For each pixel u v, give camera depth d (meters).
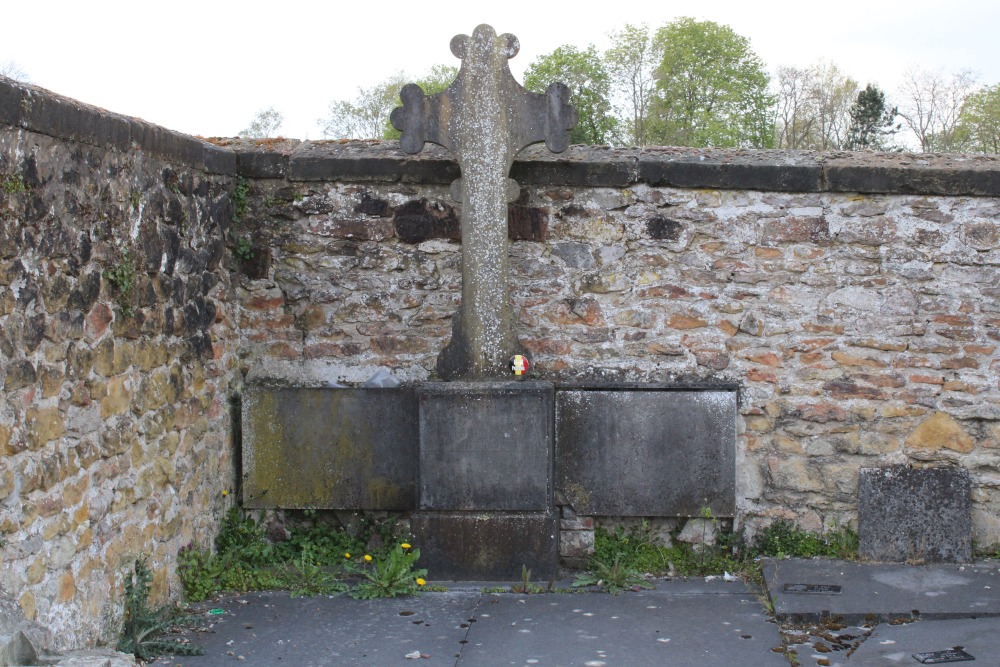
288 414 5.63
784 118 23.30
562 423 5.57
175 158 4.73
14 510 3.29
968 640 4.24
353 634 4.45
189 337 4.98
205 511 5.23
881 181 5.42
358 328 5.71
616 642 4.34
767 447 5.60
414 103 5.31
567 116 5.25
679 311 5.59
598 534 5.63
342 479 5.63
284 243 5.70
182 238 4.87
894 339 5.51
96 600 3.92
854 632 4.45
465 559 5.25
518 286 5.64
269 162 5.63
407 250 5.67
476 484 5.24
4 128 3.20
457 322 5.38
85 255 3.81
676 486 5.55
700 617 4.69
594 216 5.60
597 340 5.62
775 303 5.55
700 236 5.57
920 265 5.48
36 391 3.45
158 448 4.58
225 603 4.91
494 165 5.28
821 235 5.51
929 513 5.47
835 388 5.54
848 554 5.51
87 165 3.83
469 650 4.25
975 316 5.47
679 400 5.53
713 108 20.53
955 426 5.50
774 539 5.56
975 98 20.89
